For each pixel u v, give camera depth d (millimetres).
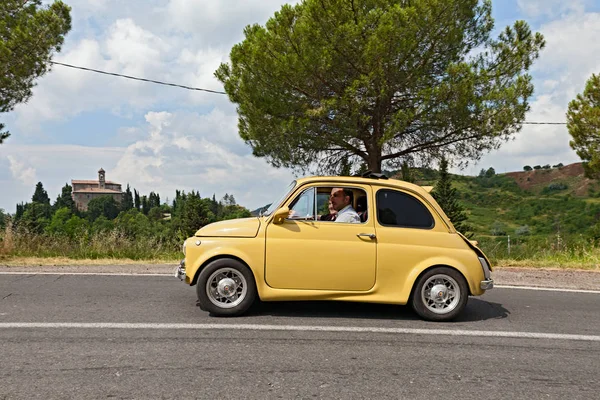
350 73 16719
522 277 10305
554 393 4168
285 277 6230
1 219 14406
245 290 6246
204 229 6387
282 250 6219
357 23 15781
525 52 17031
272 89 17266
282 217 6250
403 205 6543
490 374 4559
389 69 15750
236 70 18406
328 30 15836
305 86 17000
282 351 5000
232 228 6320
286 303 7086
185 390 3990
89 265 11055
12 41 15641
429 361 4852
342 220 6406
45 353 4789
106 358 4684
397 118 15953
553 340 5719
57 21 16547
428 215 6551
